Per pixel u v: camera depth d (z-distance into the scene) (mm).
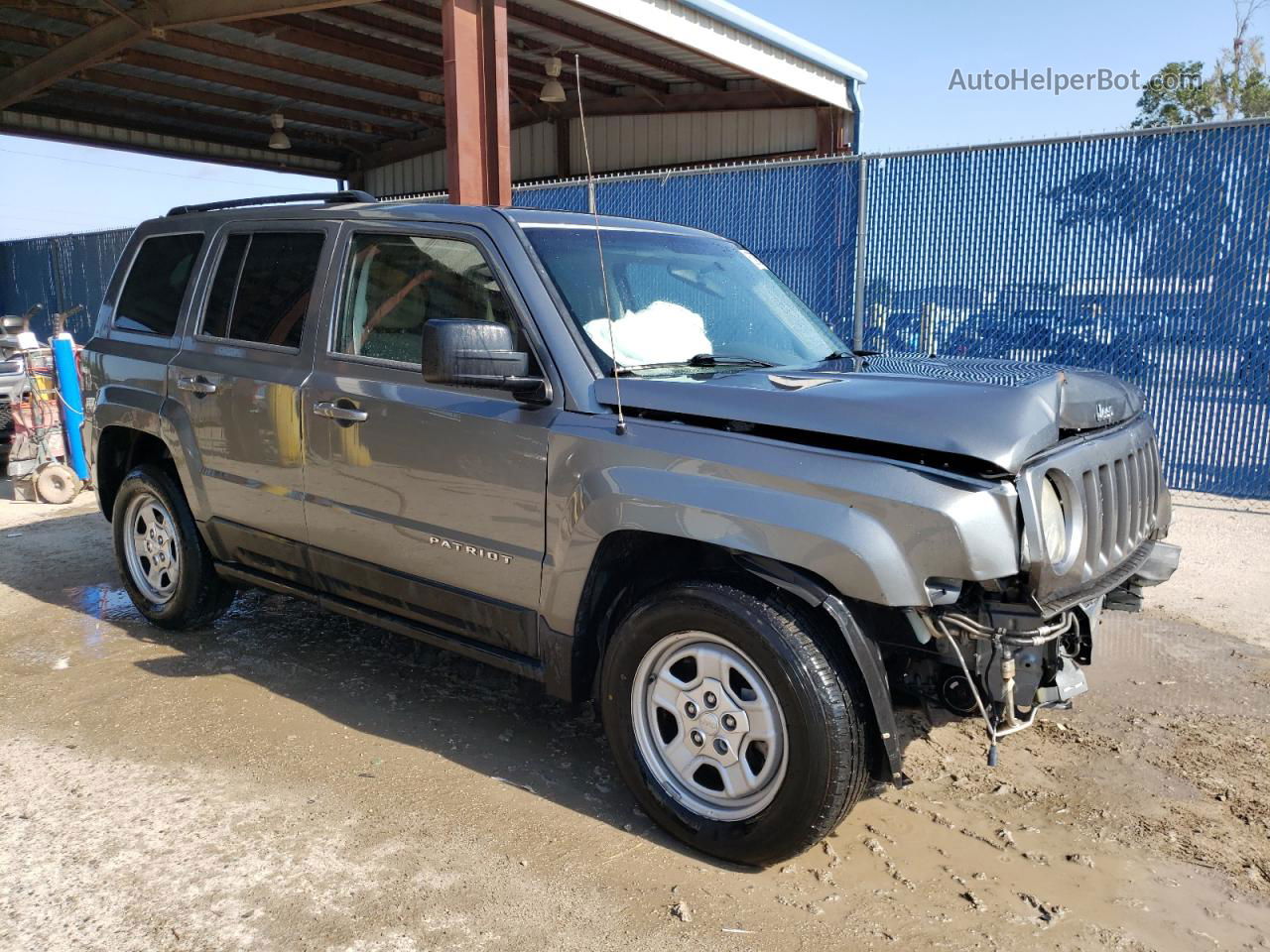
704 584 3062
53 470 8547
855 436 2922
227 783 3598
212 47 15617
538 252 3666
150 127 21141
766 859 3051
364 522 3967
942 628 2887
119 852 3145
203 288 4824
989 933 2791
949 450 2801
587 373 3424
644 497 3113
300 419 4156
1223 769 3777
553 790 3582
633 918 2840
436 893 2943
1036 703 3029
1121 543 3395
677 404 3211
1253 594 5770
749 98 17422
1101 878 3072
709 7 12734
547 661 3494
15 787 3555
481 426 3539
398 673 4680
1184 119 35750
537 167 20391
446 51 9062
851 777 2889
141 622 5406
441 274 3830
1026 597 2885
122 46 13688
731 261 4539
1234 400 7762
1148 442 3717
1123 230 8039
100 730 4039
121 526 5297
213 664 4773
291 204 4730
